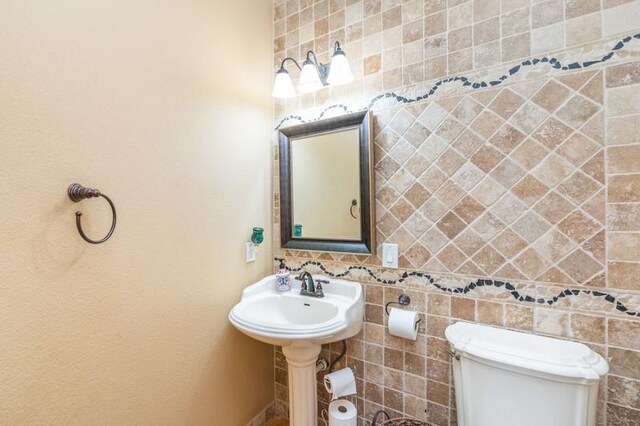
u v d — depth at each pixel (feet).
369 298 5.01
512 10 3.89
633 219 3.35
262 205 5.76
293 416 4.77
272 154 6.00
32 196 2.87
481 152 4.11
